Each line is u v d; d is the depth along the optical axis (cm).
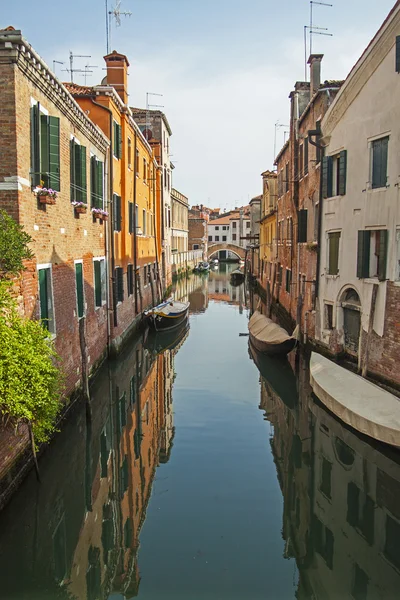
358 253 1238
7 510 709
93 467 970
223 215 9494
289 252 2248
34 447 762
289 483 892
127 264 1888
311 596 610
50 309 982
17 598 623
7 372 606
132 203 1994
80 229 1227
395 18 1045
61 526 771
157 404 1316
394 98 1092
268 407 1288
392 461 911
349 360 1382
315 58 1741
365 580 650
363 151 1237
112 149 1568
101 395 1369
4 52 783
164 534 737
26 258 764
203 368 1678
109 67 1808
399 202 1081
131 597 607
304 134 1842
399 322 1079
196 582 632
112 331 1573
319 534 751
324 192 1480
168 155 3422
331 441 1060
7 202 811
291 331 2103
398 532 763
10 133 803
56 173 961
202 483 892
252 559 682
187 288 4306
